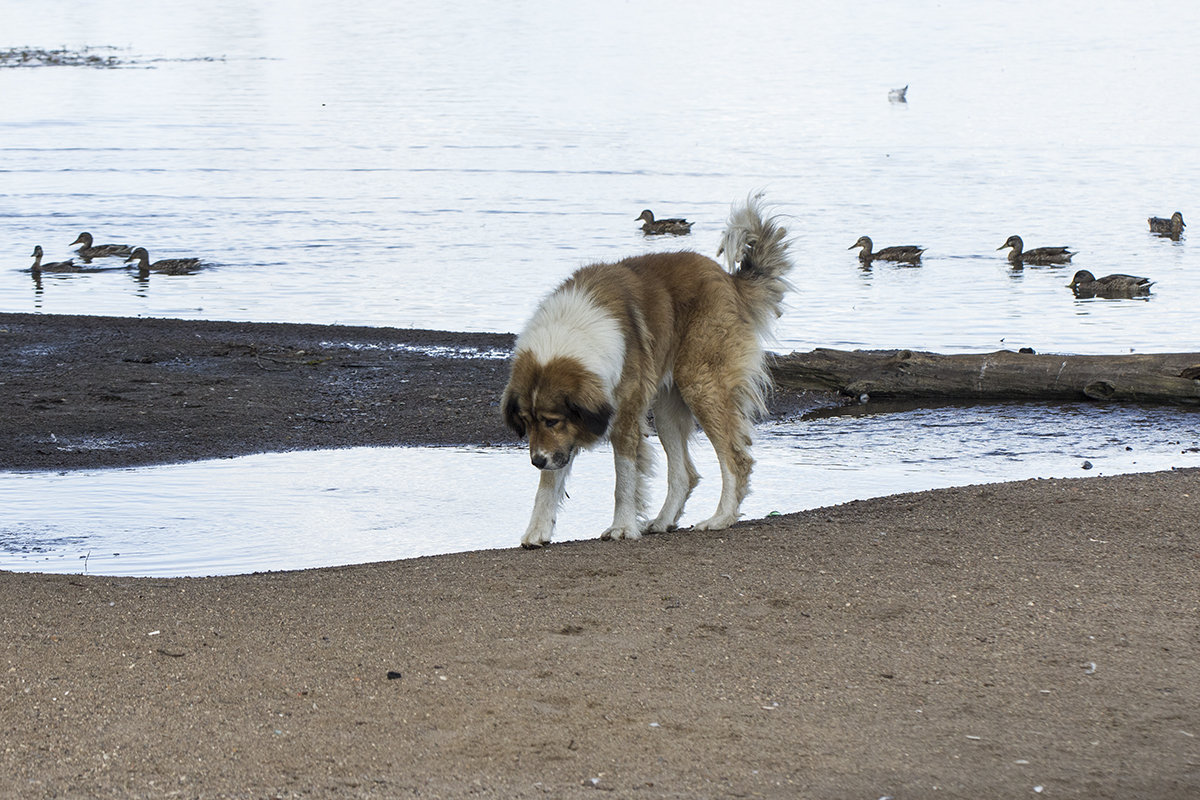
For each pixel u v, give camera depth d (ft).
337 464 47.11
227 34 524.11
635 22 594.24
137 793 16.81
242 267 104.53
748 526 31.91
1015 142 193.16
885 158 177.68
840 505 35.01
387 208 137.39
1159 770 17.47
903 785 17.12
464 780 17.24
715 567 27.37
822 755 18.06
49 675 20.90
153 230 123.54
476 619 23.95
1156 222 117.29
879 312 84.84
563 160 180.34
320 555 34.83
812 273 101.86
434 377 62.80
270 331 75.82
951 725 19.03
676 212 133.90
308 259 107.86
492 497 41.75
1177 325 78.89
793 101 264.72
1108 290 90.79
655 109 252.21
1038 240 116.16
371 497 41.88
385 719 19.27
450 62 386.93
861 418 55.67
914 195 144.56
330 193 149.18
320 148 194.49
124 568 33.47
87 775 17.34
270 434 51.96
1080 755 17.98
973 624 23.30
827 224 126.52
